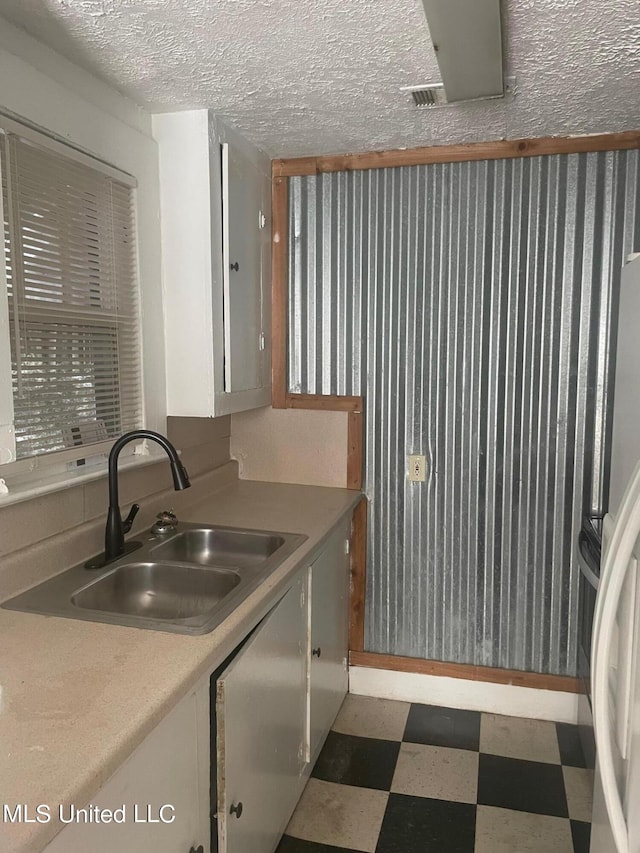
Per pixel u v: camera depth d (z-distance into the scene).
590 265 2.39
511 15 1.44
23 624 1.40
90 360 1.75
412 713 2.62
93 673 1.19
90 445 1.74
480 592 2.61
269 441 2.79
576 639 2.54
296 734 1.98
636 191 2.32
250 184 2.37
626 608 1.17
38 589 1.60
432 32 1.46
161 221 2.09
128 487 2.08
